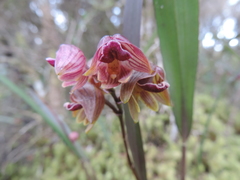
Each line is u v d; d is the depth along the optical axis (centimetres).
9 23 37
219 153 24
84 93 9
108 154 26
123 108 10
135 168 11
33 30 40
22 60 33
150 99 9
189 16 9
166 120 29
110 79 8
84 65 8
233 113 33
